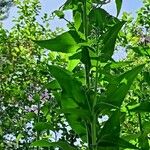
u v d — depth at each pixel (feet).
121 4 12.71
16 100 25.67
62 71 12.18
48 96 18.53
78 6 13.00
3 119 25.09
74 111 11.80
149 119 15.06
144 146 12.95
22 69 29.60
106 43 12.18
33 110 19.98
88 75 12.47
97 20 12.73
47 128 12.92
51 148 20.16
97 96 12.43
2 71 29.45
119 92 11.82
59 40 12.34
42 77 27.73
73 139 23.25
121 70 15.44
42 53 30.55
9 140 24.44
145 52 15.17
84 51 12.33
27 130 22.56
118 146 11.73
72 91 12.17
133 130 21.07
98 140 11.75
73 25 13.03
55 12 13.02
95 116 12.01
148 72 14.53
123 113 12.25
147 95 15.69
